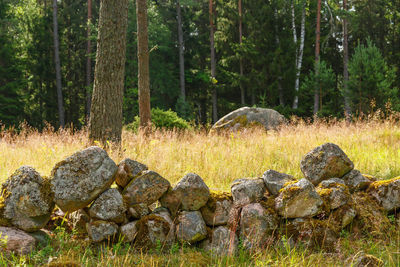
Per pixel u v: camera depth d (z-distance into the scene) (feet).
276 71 82.12
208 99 109.91
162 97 98.43
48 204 10.78
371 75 60.95
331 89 75.00
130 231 11.25
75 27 100.53
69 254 10.48
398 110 59.62
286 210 11.65
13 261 9.50
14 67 79.46
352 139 27.68
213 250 11.28
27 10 93.91
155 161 20.16
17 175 10.80
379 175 18.84
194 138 29.37
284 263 10.32
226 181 18.54
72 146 23.35
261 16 85.20
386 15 98.48
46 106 93.76
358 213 12.57
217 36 95.86
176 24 102.63
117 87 21.81
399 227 12.43
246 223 11.66
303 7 86.69
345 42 86.74
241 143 26.53
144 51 33.40
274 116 40.32
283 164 21.54
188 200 11.80
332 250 11.37
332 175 13.58
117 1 21.29
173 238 11.41
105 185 11.32
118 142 21.99
